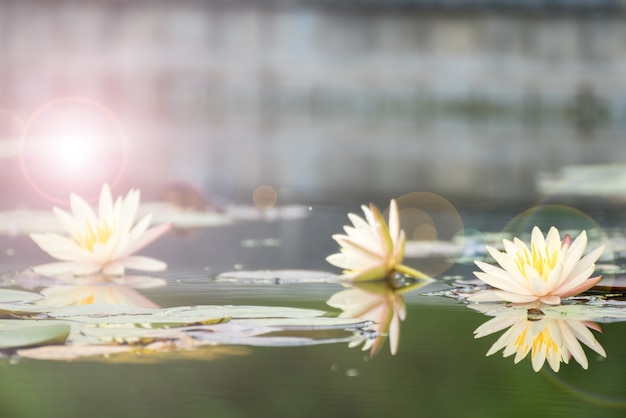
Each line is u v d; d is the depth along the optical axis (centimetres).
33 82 1803
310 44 1930
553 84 1944
